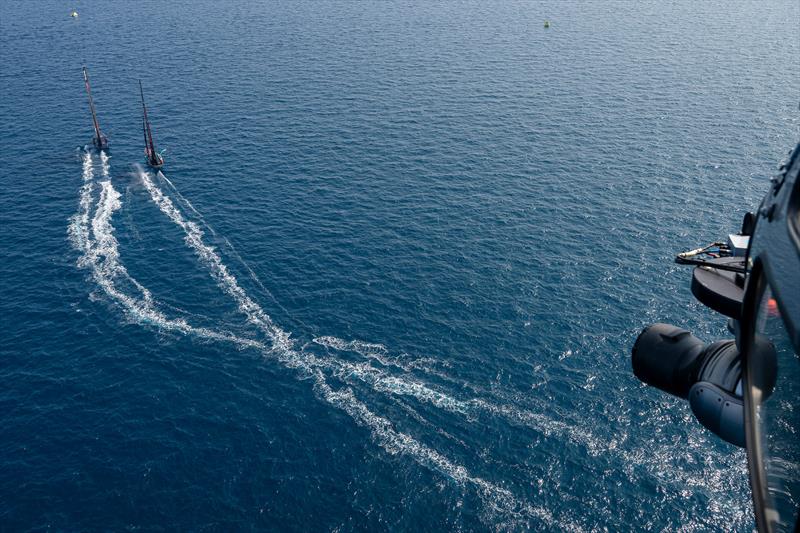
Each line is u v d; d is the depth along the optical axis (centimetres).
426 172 14000
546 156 14712
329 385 8494
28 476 7331
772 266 438
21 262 10981
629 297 9994
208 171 14250
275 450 7662
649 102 18150
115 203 12875
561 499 7112
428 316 9612
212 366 8812
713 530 6800
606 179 13562
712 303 671
